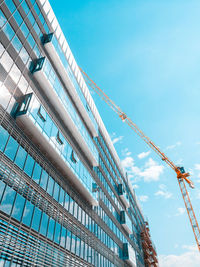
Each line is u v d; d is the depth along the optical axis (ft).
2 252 44.91
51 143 74.64
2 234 46.32
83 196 104.37
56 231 70.18
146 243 270.05
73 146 98.99
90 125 130.93
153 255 289.33
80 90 117.19
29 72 74.33
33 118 66.18
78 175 94.07
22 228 53.52
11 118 60.34
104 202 141.69
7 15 67.15
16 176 55.83
